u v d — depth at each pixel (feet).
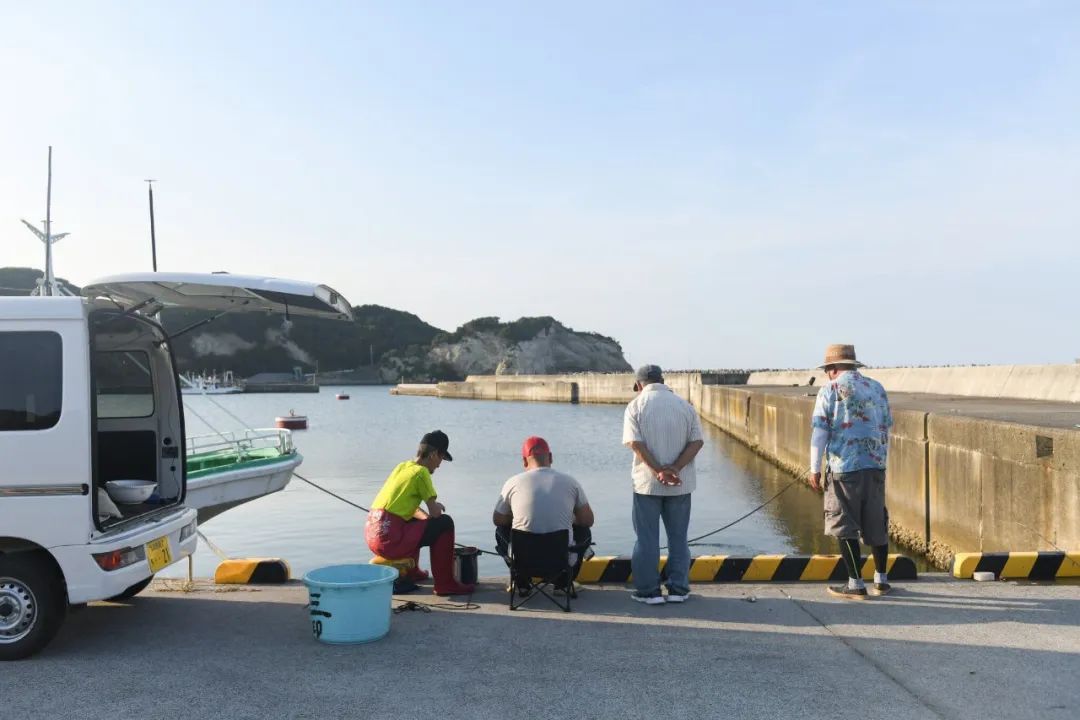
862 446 20.61
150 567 18.62
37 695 14.96
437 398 458.09
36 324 17.44
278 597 22.36
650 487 20.70
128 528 18.53
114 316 19.22
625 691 14.88
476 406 340.59
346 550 52.70
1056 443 34.12
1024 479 36.96
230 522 63.16
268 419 247.29
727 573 23.36
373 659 16.87
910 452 53.01
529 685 15.24
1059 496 33.81
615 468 104.73
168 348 22.24
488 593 22.57
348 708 14.24
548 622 19.47
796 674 15.62
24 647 16.94
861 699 14.32
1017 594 21.08
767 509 69.21
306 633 18.81
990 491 40.57
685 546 21.06
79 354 17.47
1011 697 14.32
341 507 70.85
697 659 16.58
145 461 22.09
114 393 22.03
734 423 156.87
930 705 14.02
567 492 20.95
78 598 17.02
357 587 17.69
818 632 18.24
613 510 69.00
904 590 21.70
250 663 16.69
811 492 79.97
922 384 112.88
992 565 23.22
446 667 16.31
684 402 21.01
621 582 23.53
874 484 20.72
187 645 17.94
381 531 22.22
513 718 13.71
